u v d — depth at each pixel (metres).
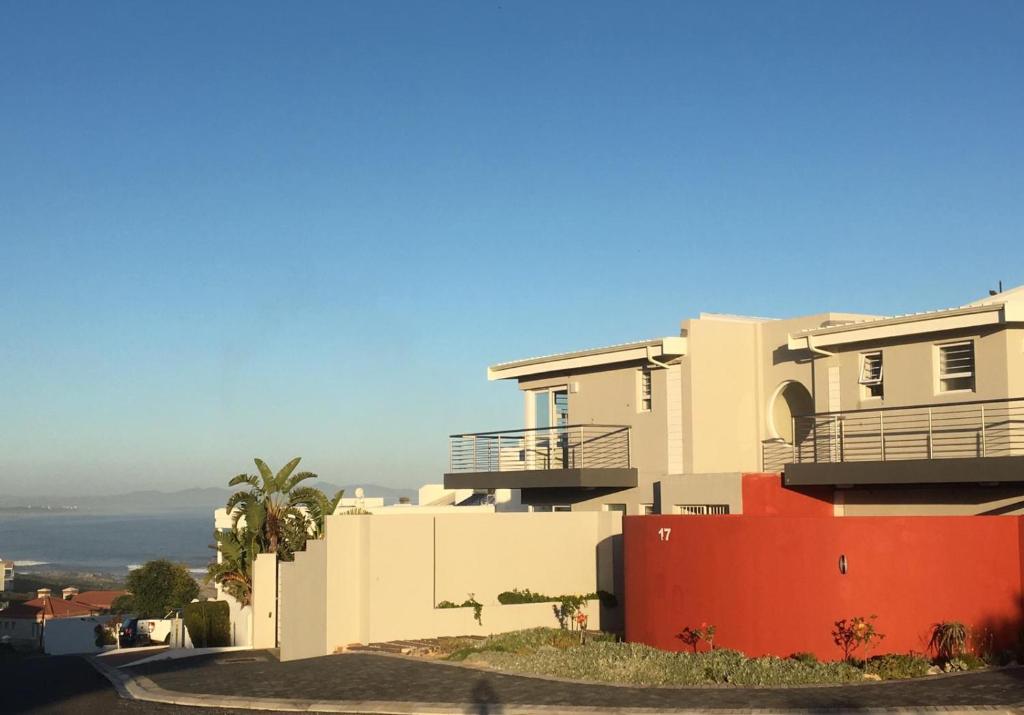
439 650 21.52
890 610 17.41
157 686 18.31
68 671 23.97
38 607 82.62
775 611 18.11
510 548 25.69
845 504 25.00
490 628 24.73
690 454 27.67
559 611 25.61
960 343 22.92
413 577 24.25
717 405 28.08
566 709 14.12
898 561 17.48
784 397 28.17
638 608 20.58
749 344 28.70
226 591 41.84
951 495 22.69
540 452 32.94
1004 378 21.86
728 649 18.34
